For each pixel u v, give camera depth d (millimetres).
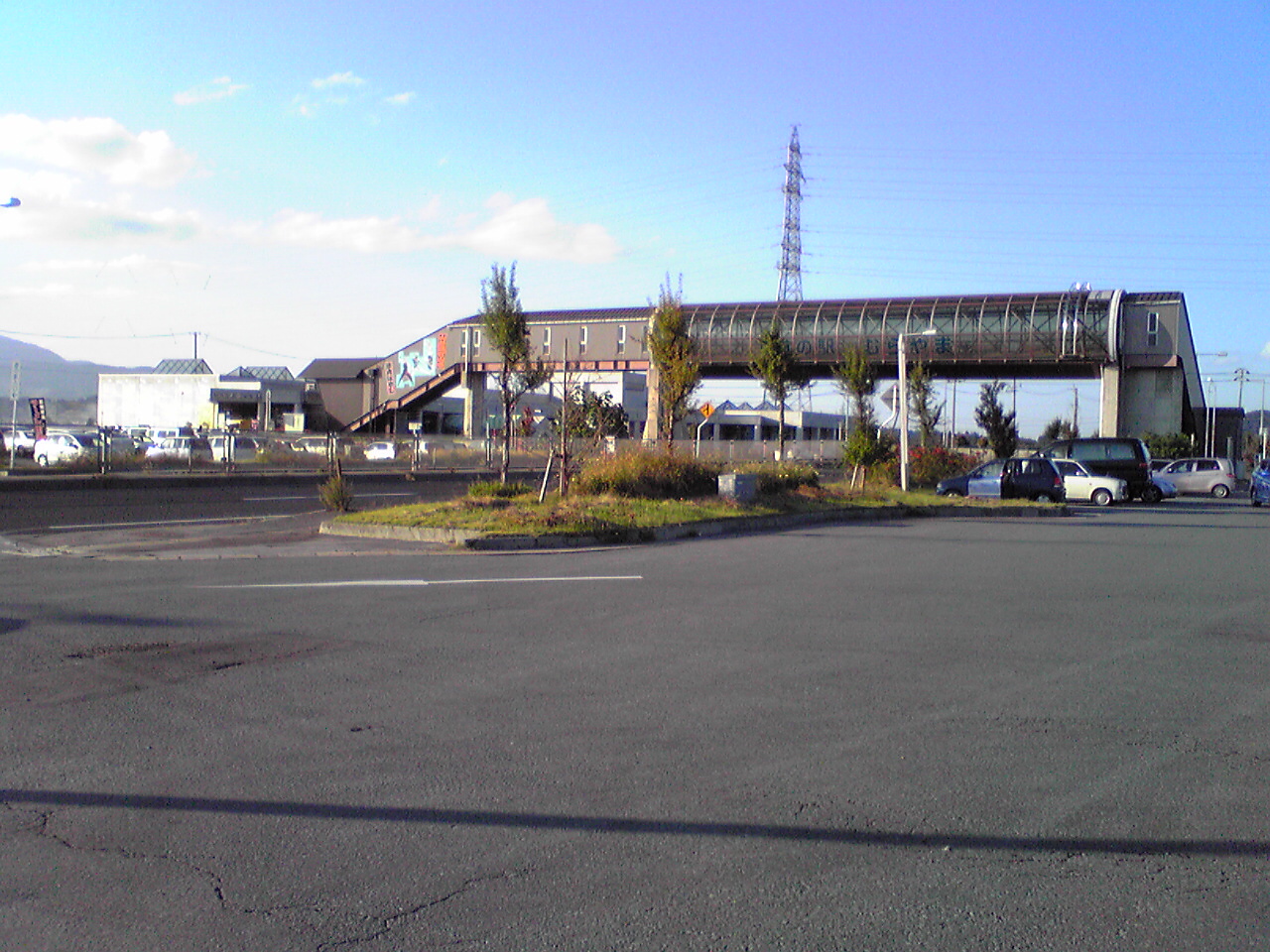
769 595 11391
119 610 10125
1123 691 7316
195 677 7453
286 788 5238
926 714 6680
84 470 27484
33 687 7156
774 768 5609
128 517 20844
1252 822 4918
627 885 4191
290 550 15469
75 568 13375
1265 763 5781
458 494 27438
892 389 36094
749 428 86750
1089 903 4074
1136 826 4855
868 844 4617
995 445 54938
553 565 13938
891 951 3691
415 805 5020
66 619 9633
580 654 8289
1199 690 7367
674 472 22438
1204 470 42750
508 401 28547
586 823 4816
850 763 5707
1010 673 7809
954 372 53062
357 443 36031
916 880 4270
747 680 7496
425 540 16578
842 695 7113
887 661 8156
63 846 4539
